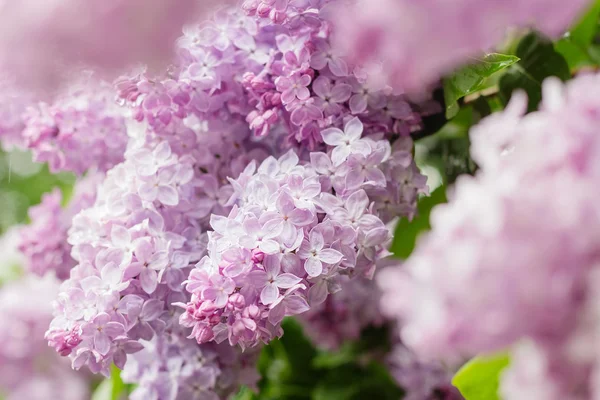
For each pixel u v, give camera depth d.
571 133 0.57
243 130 0.76
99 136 0.79
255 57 0.73
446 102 0.74
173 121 0.75
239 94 0.74
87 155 0.80
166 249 0.72
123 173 0.75
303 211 0.68
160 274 0.71
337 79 0.72
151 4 0.52
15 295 1.04
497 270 0.55
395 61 0.54
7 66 0.54
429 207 0.87
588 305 0.54
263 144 0.76
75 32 0.52
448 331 0.55
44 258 0.82
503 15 0.52
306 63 0.72
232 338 0.66
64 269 0.83
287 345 0.96
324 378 0.95
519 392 0.56
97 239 0.73
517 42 0.80
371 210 0.71
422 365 0.90
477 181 0.58
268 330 0.67
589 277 0.54
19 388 1.05
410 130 0.75
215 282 0.66
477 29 0.52
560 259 0.54
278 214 0.67
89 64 0.54
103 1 0.52
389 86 0.71
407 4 0.53
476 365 0.66
